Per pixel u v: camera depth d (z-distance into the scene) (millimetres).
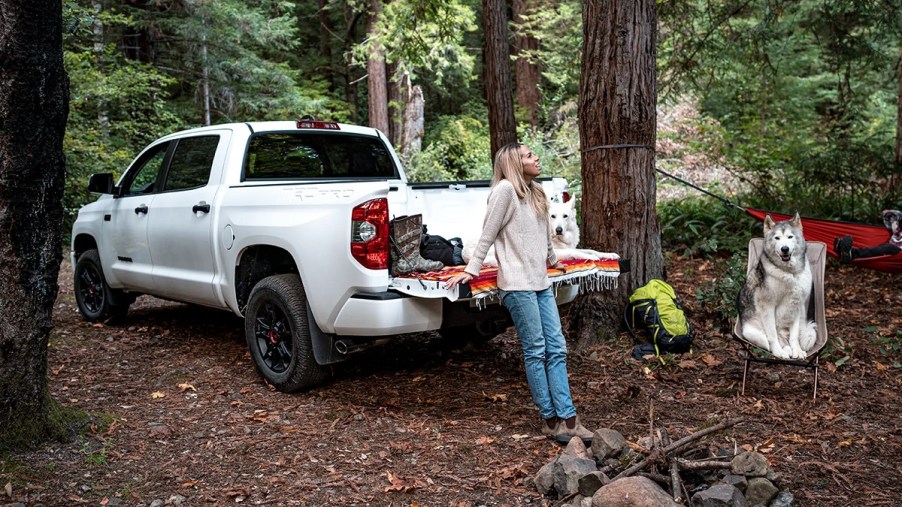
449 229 4789
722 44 9945
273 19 18078
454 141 18594
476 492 3176
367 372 5000
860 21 9719
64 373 5078
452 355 5402
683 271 8203
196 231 5191
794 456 3506
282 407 4332
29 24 3234
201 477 3346
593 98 5410
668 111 16938
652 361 5020
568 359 5199
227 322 6699
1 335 3463
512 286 3631
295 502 3086
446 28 11422
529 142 14867
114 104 14461
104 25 15141
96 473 3365
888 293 7148
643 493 2762
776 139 12422
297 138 5422
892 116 14820
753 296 4543
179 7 16766
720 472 3074
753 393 4457
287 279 4586
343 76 24391
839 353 5242
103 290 6574
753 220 9664
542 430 3857
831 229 7230
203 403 4426
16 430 3514
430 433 3859
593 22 5340
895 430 3834
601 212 5496
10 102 3256
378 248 4062
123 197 6266
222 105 18234
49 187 3502
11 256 3438
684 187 13359
